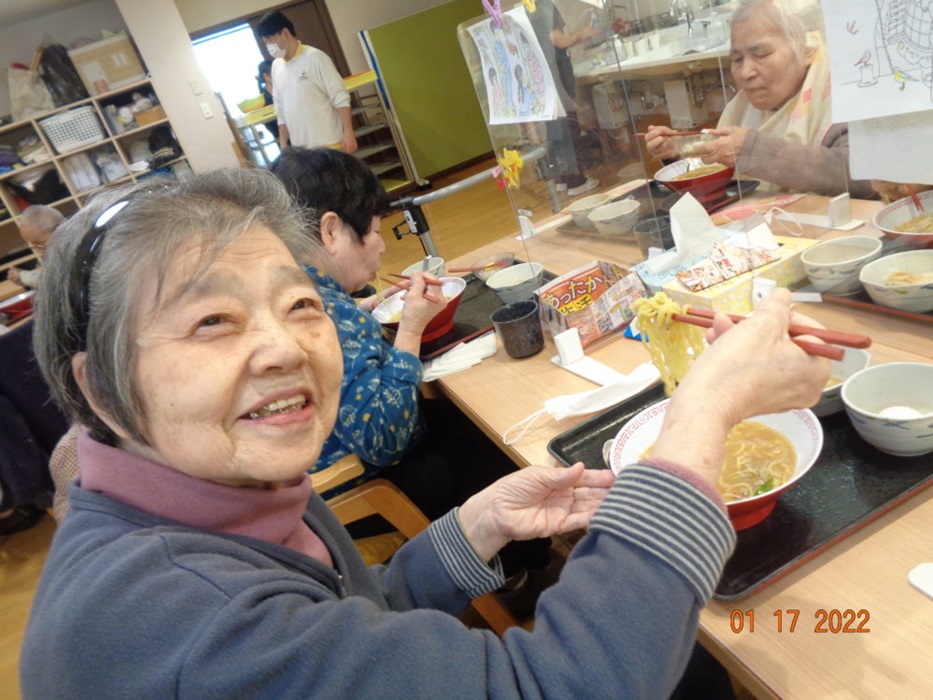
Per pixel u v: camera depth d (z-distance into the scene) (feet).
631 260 5.54
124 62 20.10
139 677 1.63
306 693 1.67
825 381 2.20
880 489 2.54
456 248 16.53
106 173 20.47
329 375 2.29
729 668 2.23
